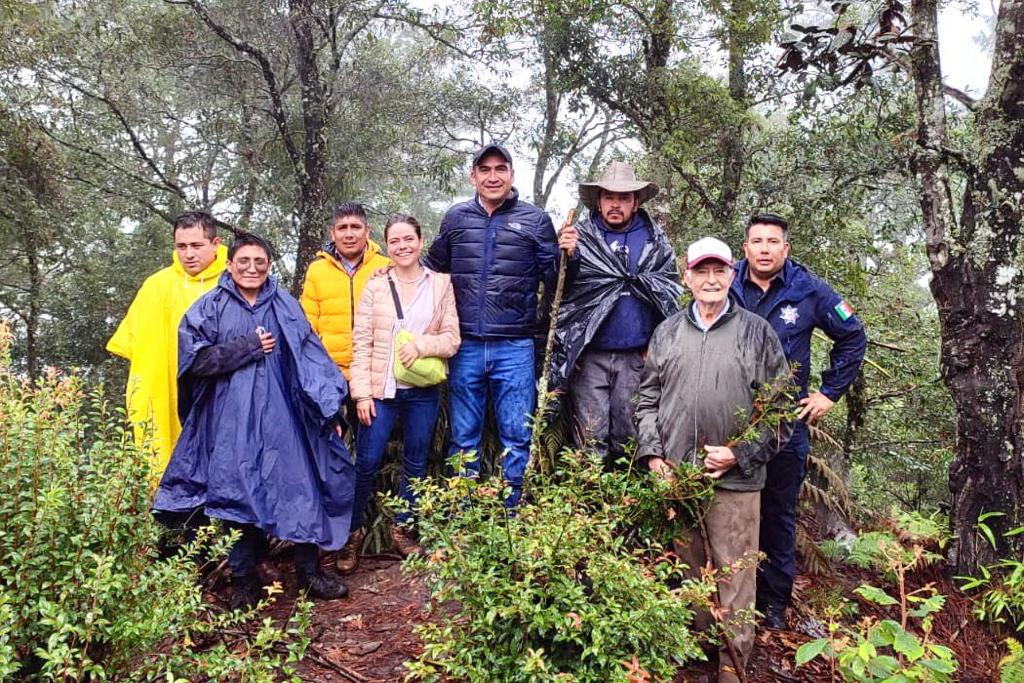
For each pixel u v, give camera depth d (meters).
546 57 9.20
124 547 2.51
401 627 3.38
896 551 3.52
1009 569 3.85
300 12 11.99
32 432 2.53
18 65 10.50
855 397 6.17
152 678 2.30
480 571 2.47
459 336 3.86
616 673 2.28
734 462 2.90
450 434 4.41
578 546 2.52
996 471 3.96
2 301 13.55
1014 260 3.95
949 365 4.13
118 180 13.26
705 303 3.03
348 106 14.09
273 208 14.11
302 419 3.52
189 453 3.41
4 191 10.88
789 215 8.02
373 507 4.29
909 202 8.25
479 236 3.88
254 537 3.49
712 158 8.66
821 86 4.27
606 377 3.72
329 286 4.13
